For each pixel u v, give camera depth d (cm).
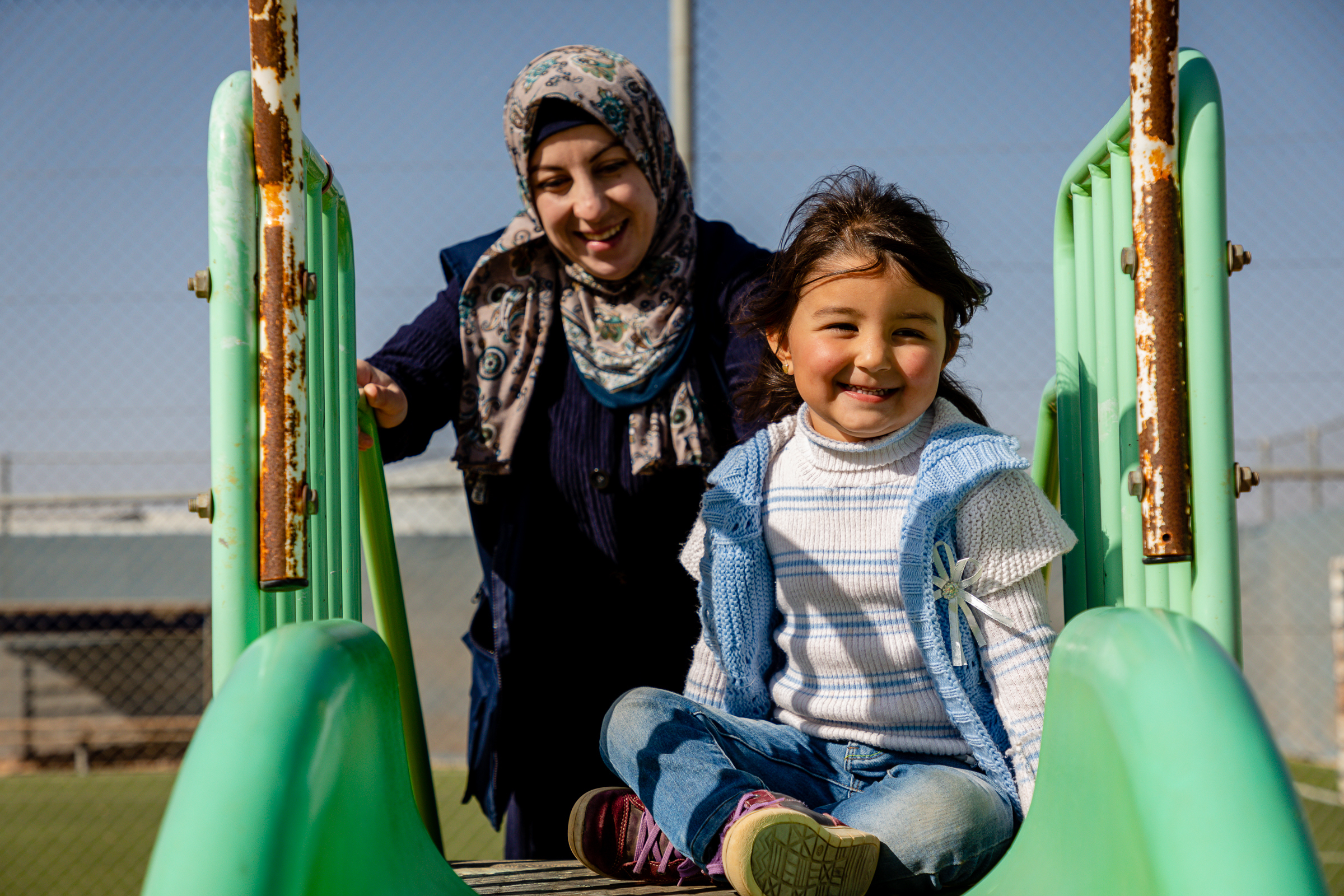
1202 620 88
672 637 155
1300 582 852
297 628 85
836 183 119
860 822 100
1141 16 90
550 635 155
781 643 117
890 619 111
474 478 157
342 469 126
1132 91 91
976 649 107
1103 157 115
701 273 155
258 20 90
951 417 115
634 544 151
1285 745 847
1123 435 107
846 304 109
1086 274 123
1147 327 89
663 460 147
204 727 73
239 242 92
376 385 140
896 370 109
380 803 84
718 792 101
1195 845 64
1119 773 72
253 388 91
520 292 156
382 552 140
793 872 92
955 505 107
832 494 115
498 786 160
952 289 111
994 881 89
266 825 68
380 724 87
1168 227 89
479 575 892
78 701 1022
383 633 140
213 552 89
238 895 66
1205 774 66
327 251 118
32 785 839
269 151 90
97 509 1033
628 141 149
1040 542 105
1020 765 101
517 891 106
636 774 108
